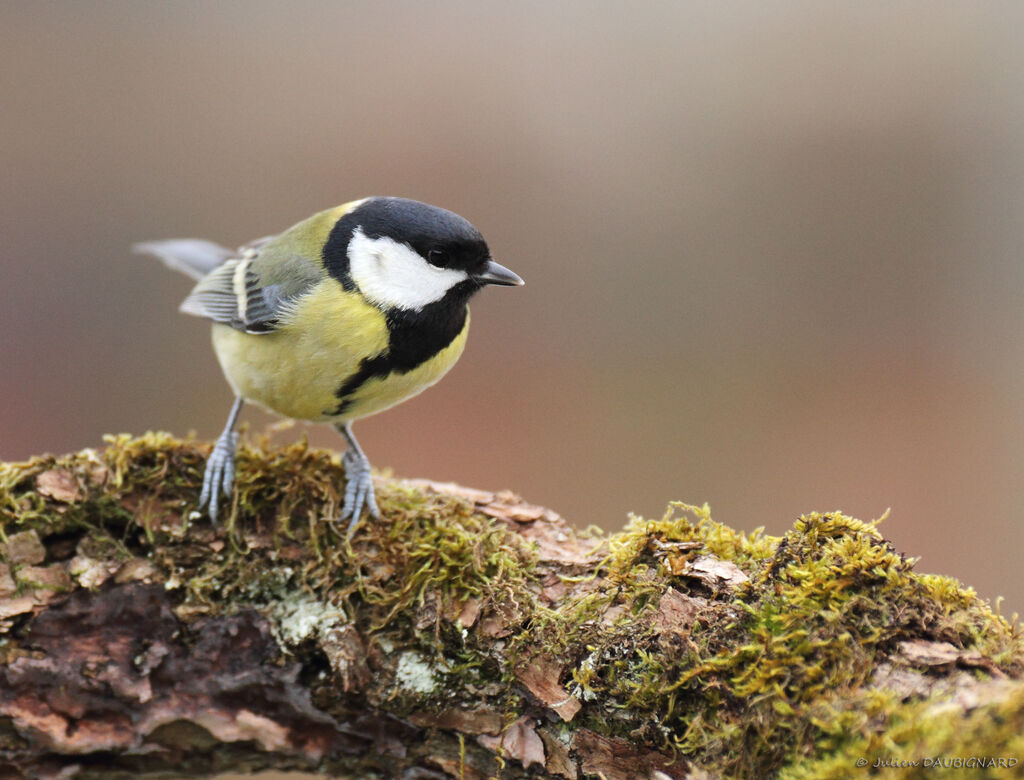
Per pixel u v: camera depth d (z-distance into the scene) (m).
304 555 6.43
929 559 11.56
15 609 6.04
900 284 14.35
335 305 6.85
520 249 14.57
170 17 15.88
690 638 5.12
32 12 15.48
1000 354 13.58
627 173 14.77
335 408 7.29
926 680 4.33
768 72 15.17
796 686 4.60
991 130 14.69
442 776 6.14
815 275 14.27
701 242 14.55
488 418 13.11
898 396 13.26
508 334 14.02
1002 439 12.65
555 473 12.45
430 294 7.00
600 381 13.48
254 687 6.16
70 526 6.43
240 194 14.63
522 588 5.96
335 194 14.66
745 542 5.78
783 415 13.12
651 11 15.72
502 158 14.83
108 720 6.09
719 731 4.85
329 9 16.08
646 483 12.34
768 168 14.88
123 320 14.47
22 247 14.48
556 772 5.62
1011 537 11.70
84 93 15.22
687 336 13.95
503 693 5.84
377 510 6.71
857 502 12.06
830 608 4.69
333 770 6.31
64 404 13.56
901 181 14.73
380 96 15.27
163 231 14.55
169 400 13.48
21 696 5.97
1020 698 3.91
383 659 6.05
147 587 6.29
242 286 7.36
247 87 15.36
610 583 5.71
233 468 6.71
